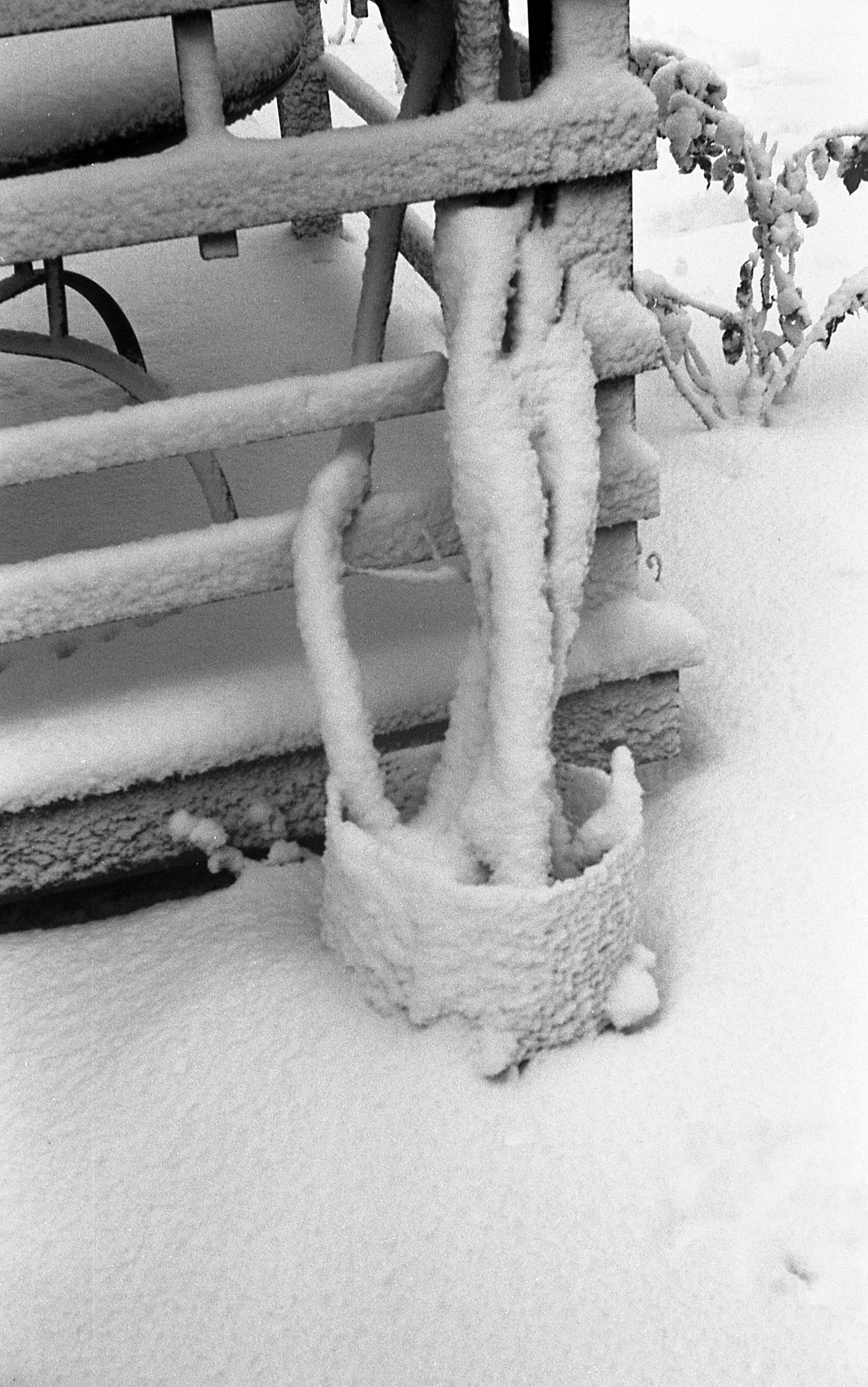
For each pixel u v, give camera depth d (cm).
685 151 316
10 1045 181
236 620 218
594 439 173
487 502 165
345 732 177
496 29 159
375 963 176
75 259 362
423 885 166
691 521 294
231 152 161
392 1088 171
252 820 206
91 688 203
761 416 332
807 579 271
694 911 195
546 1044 175
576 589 173
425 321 311
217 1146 167
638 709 214
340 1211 160
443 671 202
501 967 169
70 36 199
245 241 370
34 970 193
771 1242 154
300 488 254
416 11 168
